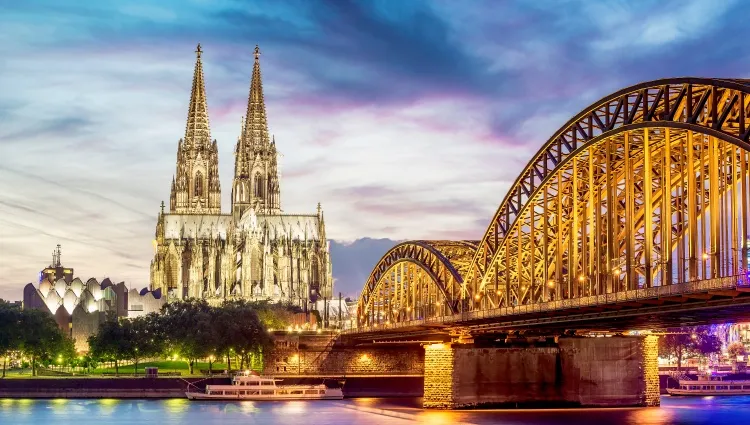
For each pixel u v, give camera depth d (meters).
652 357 195.25
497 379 192.00
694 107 120.19
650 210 120.62
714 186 107.56
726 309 115.75
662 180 121.81
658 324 154.25
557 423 165.88
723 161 111.38
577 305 134.88
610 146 133.00
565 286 165.00
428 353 195.12
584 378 192.25
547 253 155.38
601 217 137.62
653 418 176.00
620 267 134.50
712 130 105.12
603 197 153.38
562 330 187.25
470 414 182.62
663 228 118.56
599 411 186.75
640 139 132.50
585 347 193.12
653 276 124.94
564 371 192.88
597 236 136.88
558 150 152.00
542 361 192.75
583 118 142.75
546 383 192.25
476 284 184.00
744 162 103.50
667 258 115.38
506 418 175.38
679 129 114.75
